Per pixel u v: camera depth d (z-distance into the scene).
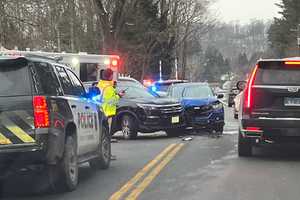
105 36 42.19
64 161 9.26
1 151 8.50
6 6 28.80
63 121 9.17
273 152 13.96
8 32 30.38
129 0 43.56
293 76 12.20
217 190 9.32
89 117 10.81
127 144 16.55
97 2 41.38
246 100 12.38
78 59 21.89
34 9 32.22
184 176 10.66
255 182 9.99
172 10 57.97
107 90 14.73
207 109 18.89
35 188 9.46
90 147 10.85
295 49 89.94
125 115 18.14
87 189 9.64
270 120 12.15
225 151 14.27
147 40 52.50
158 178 10.51
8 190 9.66
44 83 8.99
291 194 8.98
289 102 12.11
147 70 56.00
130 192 9.27
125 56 47.12
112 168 11.89
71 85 10.40
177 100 18.78
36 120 8.59
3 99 8.61
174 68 72.12
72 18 40.59
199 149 14.77
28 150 8.52
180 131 19.27
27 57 8.83
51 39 37.59
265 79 12.30
